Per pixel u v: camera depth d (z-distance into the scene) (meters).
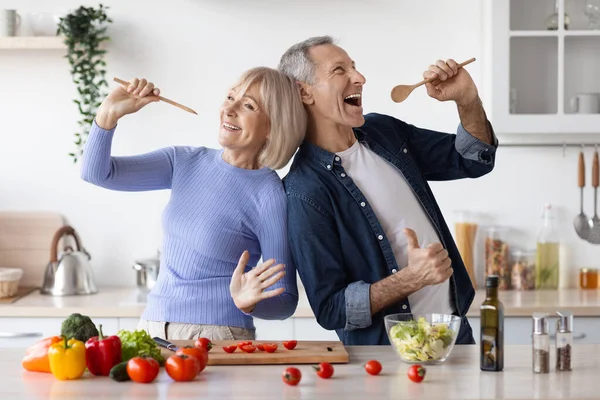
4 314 3.39
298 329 3.45
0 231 3.91
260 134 2.47
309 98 2.48
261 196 2.48
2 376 1.94
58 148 3.91
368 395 1.76
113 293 3.73
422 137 2.69
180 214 2.49
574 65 3.64
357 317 2.28
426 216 2.53
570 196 3.91
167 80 3.88
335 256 2.37
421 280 2.19
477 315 3.42
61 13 3.87
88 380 1.91
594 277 3.87
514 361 2.06
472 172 2.64
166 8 3.87
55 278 3.68
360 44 3.88
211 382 1.87
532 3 3.63
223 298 2.43
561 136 3.87
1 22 3.76
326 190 2.41
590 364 2.03
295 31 3.88
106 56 3.87
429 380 1.88
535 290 3.84
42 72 3.89
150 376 1.87
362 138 2.53
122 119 3.88
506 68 3.61
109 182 2.50
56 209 3.93
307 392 1.79
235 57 3.88
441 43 3.87
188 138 3.89
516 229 3.93
